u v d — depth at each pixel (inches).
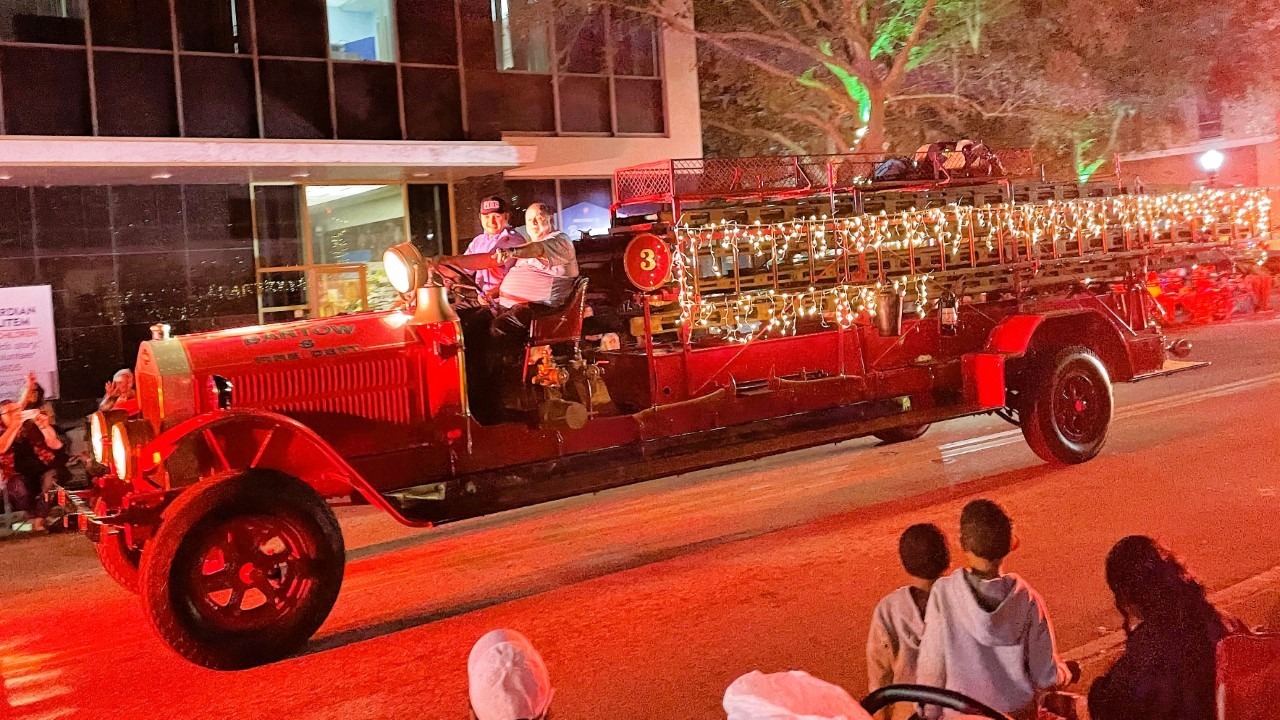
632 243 295.0
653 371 303.4
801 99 874.8
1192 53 996.6
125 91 588.1
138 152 537.6
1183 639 134.8
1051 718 149.2
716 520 326.0
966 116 984.9
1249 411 425.4
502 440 279.0
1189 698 132.3
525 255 284.5
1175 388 512.7
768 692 92.6
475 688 104.6
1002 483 342.3
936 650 136.2
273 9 631.8
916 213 354.3
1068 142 1083.9
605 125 773.9
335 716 196.9
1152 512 288.2
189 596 218.7
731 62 851.4
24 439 416.8
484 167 660.7
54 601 305.9
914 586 152.6
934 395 363.6
